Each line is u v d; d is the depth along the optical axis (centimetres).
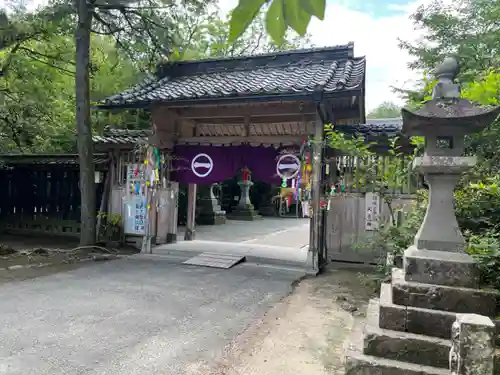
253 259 909
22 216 1322
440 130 386
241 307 573
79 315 511
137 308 550
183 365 379
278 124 1024
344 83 721
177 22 1084
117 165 1090
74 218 1239
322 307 580
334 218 895
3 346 406
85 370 359
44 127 1429
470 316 268
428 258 371
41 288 640
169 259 924
